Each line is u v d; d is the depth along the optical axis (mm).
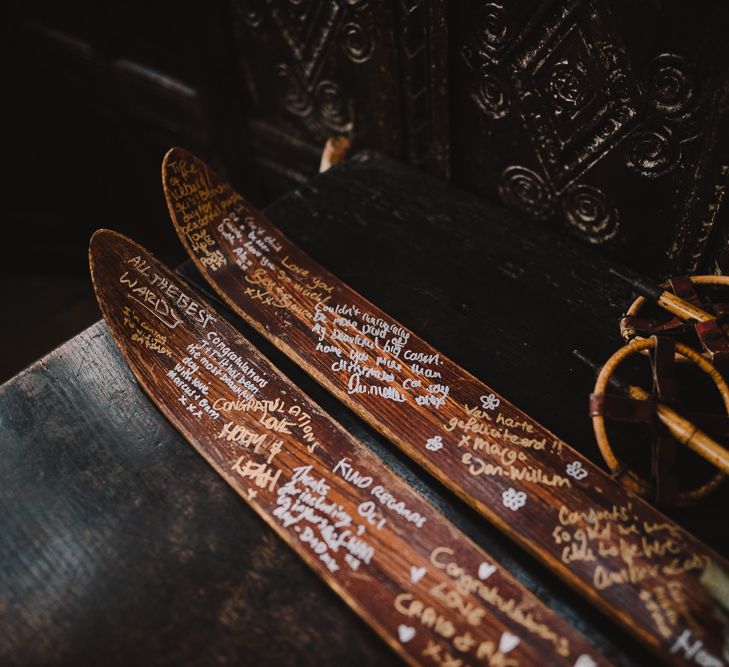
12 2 1230
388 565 524
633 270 725
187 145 1216
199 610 522
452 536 534
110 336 670
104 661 506
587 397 619
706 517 548
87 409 624
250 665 500
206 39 945
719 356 576
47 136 1500
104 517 566
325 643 506
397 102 795
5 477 590
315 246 749
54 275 1782
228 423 599
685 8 563
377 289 708
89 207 1656
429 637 494
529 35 656
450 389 611
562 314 675
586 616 512
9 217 1694
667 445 549
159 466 590
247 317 671
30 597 534
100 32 1123
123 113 1282
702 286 674
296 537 540
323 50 829
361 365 631
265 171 1090
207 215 715
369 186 806
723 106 582
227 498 570
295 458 577
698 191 632
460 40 703
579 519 537
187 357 637
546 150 711
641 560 517
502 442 578
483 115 737
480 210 772
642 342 568
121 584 536
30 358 1605
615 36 610
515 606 503
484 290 700
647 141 640
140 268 660
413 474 582
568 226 748
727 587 503
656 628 490
